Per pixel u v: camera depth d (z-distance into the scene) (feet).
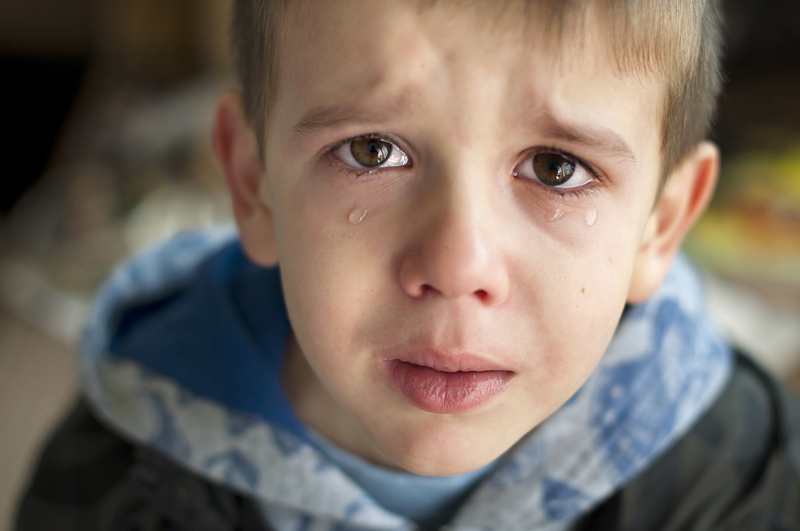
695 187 1.88
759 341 3.89
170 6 6.50
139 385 2.06
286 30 1.45
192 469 1.99
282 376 2.06
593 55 1.28
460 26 1.23
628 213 1.46
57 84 7.03
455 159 1.30
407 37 1.25
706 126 1.85
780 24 5.39
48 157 6.36
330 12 1.32
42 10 7.30
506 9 1.22
